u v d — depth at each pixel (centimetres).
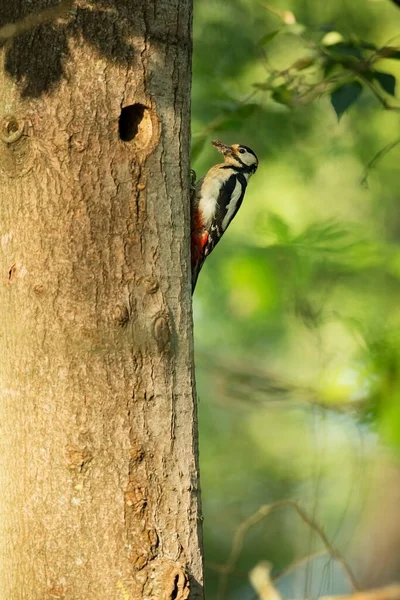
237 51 1755
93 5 784
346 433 1479
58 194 769
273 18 1800
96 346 766
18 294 773
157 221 801
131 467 769
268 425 2470
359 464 1569
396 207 2078
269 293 1523
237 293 1653
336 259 1510
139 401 777
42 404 763
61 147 770
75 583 751
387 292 1739
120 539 758
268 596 1024
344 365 1478
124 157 787
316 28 1202
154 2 809
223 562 2384
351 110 1881
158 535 771
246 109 1283
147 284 787
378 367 1388
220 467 2472
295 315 1530
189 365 816
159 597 745
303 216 1928
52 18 750
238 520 2434
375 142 1964
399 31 1911
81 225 771
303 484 2362
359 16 1902
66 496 755
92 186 775
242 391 1959
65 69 773
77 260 769
